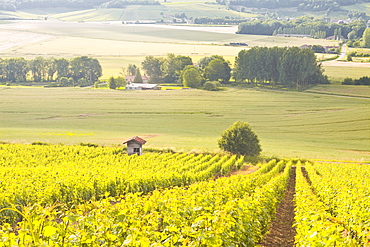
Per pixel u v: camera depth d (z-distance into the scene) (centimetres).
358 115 12338
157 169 4581
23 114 12775
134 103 14562
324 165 6034
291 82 17000
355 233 1416
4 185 2656
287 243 1967
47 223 961
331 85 16788
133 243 931
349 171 4828
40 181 2878
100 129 10806
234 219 1272
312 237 1033
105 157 5850
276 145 9256
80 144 7662
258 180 3438
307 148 8944
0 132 9756
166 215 1340
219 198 1784
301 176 4350
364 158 7794
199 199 1605
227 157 6831
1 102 14550
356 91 15650
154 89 18188
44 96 15725
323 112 12925
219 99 15125
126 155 6259
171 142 8956
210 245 974
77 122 11788
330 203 2361
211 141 9300
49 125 11281
